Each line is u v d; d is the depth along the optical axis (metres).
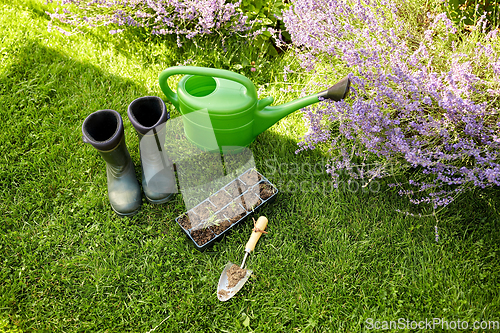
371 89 2.05
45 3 2.92
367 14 2.10
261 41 2.94
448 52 2.14
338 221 2.11
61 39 2.95
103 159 2.11
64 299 1.81
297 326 1.76
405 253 1.97
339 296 1.83
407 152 1.83
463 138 1.96
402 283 1.87
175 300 1.83
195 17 2.74
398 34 2.23
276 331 1.73
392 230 2.05
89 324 1.74
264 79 2.82
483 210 2.10
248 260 1.96
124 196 2.05
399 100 1.86
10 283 1.84
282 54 3.00
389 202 2.17
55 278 1.86
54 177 2.22
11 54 2.72
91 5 2.91
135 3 2.80
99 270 1.89
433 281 1.87
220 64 2.84
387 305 1.80
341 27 2.23
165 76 2.02
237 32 2.91
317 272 1.93
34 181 2.18
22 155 2.30
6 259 1.90
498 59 1.89
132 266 1.93
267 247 2.00
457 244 1.97
